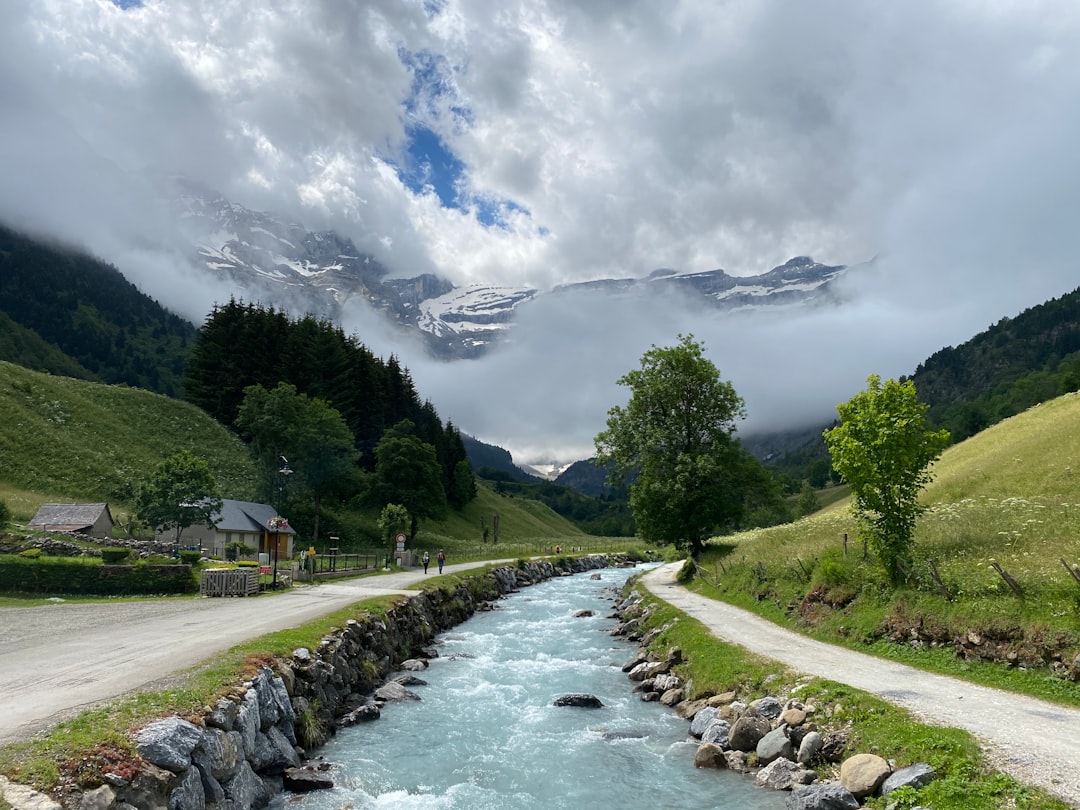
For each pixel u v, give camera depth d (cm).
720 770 1591
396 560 7062
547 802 1434
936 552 2412
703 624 2861
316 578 4859
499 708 2188
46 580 3678
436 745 1812
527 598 5812
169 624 2447
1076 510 2578
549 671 2759
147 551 4931
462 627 4100
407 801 1434
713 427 5519
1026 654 1719
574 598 5803
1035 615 1772
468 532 13312
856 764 1307
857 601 2455
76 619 2606
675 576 5612
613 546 13400
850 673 1873
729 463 5425
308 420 9594
